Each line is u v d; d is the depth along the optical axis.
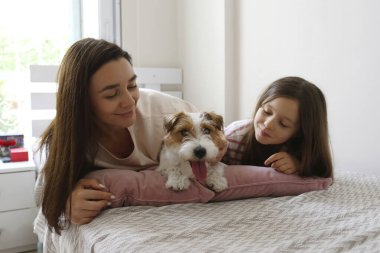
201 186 0.97
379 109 1.50
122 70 0.93
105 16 2.37
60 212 0.90
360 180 1.27
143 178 0.96
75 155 0.91
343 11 1.60
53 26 2.30
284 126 1.15
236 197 1.03
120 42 2.42
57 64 2.19
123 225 0.80
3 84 2.17
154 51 2.56
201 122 0.97
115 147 1.13
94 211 0.87
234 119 2.28
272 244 0.71
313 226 0.81
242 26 2.16
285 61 1.90
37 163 1.51
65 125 0.91
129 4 2.45
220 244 0.70
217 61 2.28
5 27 2.15
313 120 1.16
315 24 1.72
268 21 1.98
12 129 2.22
